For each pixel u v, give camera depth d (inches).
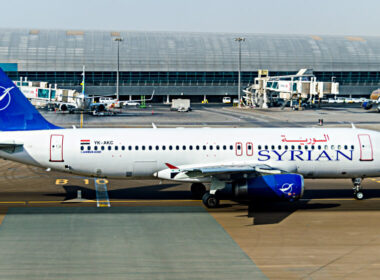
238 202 2018.9
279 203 2004.2
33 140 1952.5
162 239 1526.8
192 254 1387.8
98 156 1963.6
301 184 1845.5
